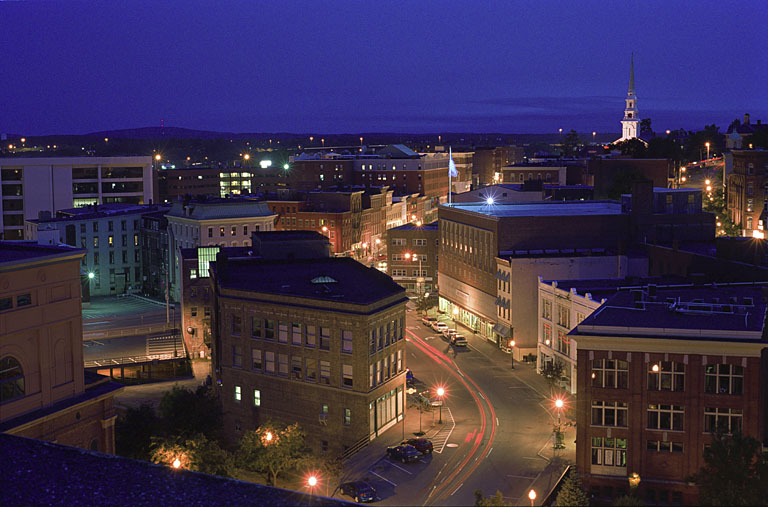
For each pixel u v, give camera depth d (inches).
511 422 3452.3
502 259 4650.6
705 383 2593.5
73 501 1491.1
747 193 6697.8
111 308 6599.4
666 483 2635.3
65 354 2352.4
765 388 2571.4
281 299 3390.7
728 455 2311.8
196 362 4813.0
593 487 2706.7
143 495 1514.5
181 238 6796.3
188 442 2610.7
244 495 1508.4
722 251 4003.4
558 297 3902.6
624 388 2662.4
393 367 3452.3
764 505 2234.3
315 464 2903.5
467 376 4202.8
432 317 5718.5
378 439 3287.4
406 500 2655.0
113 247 7327.8
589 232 4886.8
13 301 2176.4
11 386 2180.1
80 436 2370.8
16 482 1573.6
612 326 2655.0
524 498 2640.3
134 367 4798.2
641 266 4539.9
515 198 7381.9
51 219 7071.9
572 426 3376.0
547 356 4099.4
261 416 3511.3
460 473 2886.3
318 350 3309.5
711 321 2687.0
